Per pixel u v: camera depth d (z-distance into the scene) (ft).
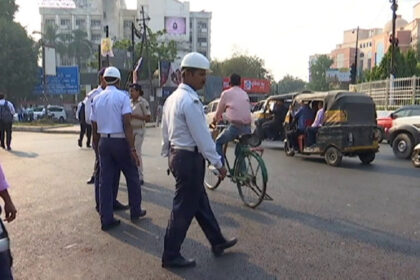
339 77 249.14
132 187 18.47
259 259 14.06
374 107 36.11
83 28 320.50
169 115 13.48
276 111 48.29
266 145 52.24
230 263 13.73
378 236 16.42
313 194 23.71
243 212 19.86
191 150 13.12
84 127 47.11
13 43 169.27
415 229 17.33
